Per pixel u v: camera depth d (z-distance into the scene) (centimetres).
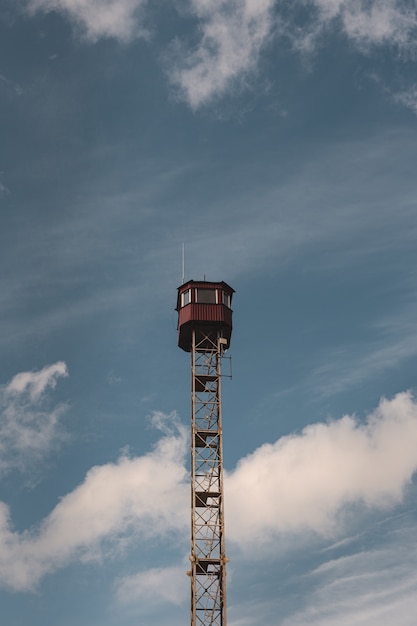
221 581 13450
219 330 15075
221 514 13825
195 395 14575
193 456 14175
